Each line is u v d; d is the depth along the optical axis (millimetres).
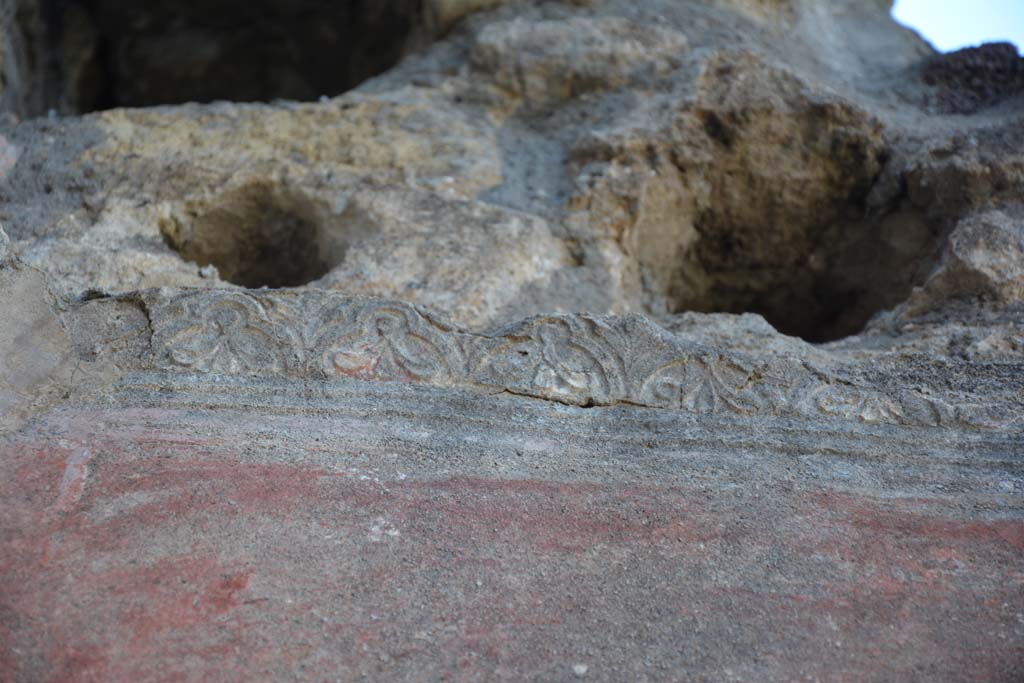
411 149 4484
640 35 5094
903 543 2795
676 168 4520
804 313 4832
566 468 2979
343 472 2883
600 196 4285
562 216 4246
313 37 6855
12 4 5621
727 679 2463
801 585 2674
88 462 2828
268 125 4516
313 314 3242
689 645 2529
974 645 2561
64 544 2607
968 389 3275
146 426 2973
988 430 3143
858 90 5352
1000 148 4309
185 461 2861
